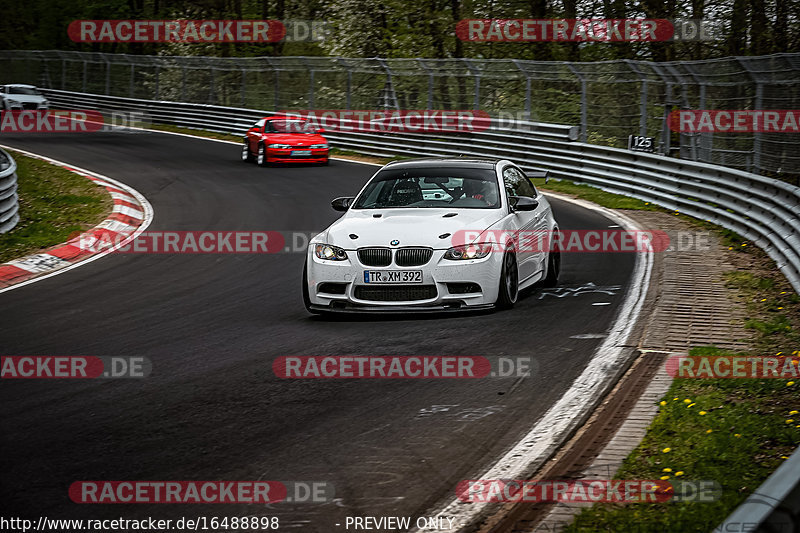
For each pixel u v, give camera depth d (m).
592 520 14.59
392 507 15.59
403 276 30.73
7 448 18.72
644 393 22.02
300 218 62.09
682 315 30.80
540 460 17.78
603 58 122.94
